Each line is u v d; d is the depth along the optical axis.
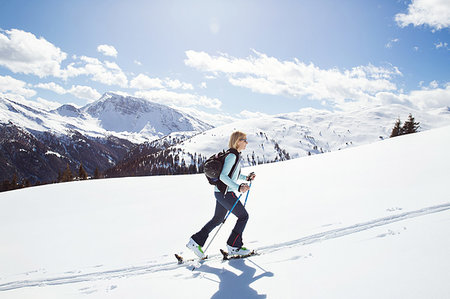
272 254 3.69
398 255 2.88
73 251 5.33
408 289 2.26
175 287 3.15
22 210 11.05
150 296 3.01
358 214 4.63
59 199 12.66
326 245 3.61
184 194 11.11
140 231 6.30
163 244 5.12
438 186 5.27
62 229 7.37
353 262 2.96
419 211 4.14
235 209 3.79
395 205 4.68
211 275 3.35
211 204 8.62
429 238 3.10
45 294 3.49
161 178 17.56
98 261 4.57
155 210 8.54
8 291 3.73
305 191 7.68
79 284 3.69
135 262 4.28
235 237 3.77
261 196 8.08
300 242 3.93
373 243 3.34
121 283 3.51
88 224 7.62
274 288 2.76
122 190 13.77
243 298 2.68
